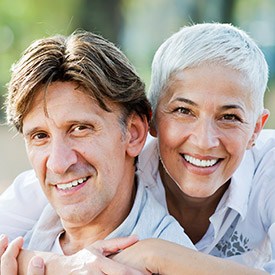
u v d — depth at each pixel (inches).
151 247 119.5
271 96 649.0
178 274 116.9
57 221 134.7
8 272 124.9
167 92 132.1
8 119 129.7
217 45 128.3
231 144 130.2
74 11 780.0
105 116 121.5
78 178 121.0
